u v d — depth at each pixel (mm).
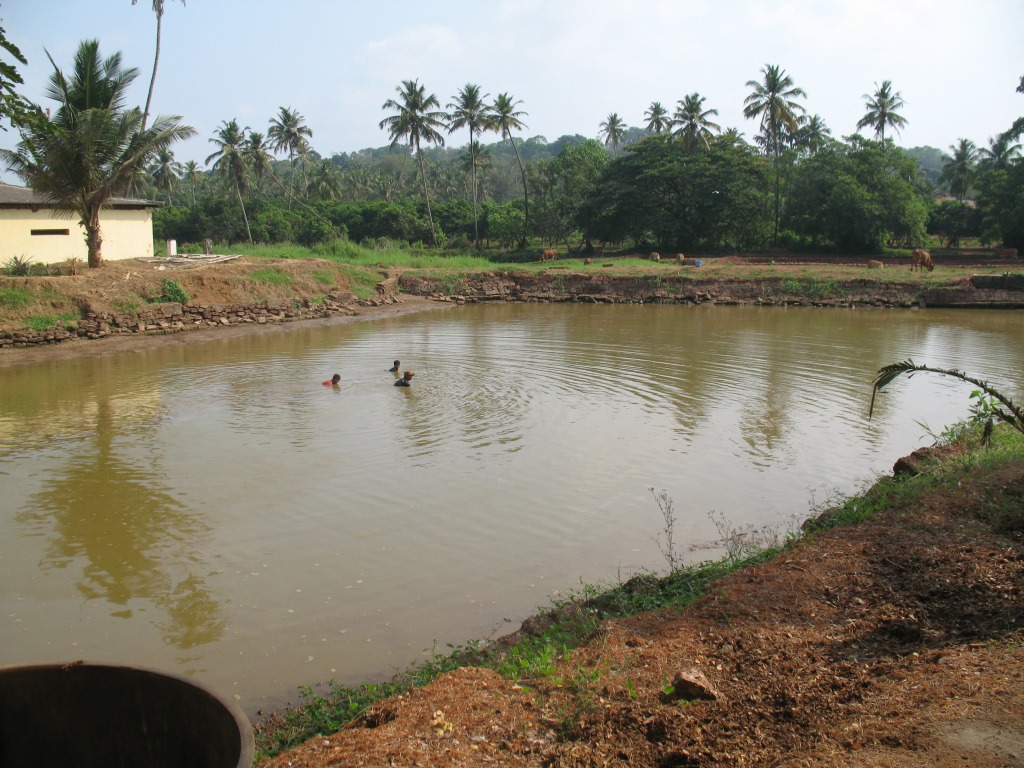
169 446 13516
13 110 6559
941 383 19000
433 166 121500
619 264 49719
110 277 31359
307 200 83312
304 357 23688
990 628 5598
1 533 9688
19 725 3711
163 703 3605
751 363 22156
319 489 11234
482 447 13375
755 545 9203
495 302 43000
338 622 7484
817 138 78125
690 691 4898
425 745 4391
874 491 9820
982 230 60906
